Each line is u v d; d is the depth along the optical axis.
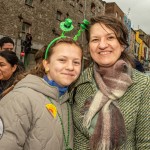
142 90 2.10
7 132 1.81
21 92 1.92
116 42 2.18
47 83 2.04
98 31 2.19
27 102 1.89
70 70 2.07
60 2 22.98
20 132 1.84
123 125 2.04
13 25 17.88
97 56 2.21
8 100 1.90
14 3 17.89
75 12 25.39
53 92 2.03
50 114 1.97
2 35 17.03
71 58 2.08
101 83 2.12
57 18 22.69
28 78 2.02
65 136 2.08
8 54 3.26
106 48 2.17
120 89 2.06
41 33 20.67
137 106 2.09
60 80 2.06
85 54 2.26
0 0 16.83
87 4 27.72
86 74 2.24
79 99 2.22
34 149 1.88
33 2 19.67
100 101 2.09
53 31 22.12
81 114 2.14
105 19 2.17
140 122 2.12
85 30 2.32
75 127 2.22
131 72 2.17
